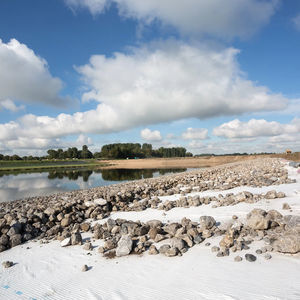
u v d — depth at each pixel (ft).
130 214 37.88
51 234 31.12
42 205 50.49
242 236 22.86
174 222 29.76
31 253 24.88
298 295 13.44
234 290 14.62
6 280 19.19
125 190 55.21
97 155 612.70
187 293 14.94
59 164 330.54
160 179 87.35
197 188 55.52
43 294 16.71
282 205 31.81
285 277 15.44
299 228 20.08
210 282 15.88
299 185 45.98
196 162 299.99
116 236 26.53
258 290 14.34
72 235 26.66
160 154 597.52
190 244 22.34
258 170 81.25
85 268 19.88
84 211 41.01
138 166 263.90
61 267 20.88
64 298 16.03
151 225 28.30
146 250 22.75
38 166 280.31
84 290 16.74
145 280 17.24
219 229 25.40
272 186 47.78
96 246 25.32
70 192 78.02
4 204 61.46
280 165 93.20
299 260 17.35
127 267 19.65
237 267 17.40
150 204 43.83
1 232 29.40
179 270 18.11
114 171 191.21
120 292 15.98
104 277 18.33
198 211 34.06
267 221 23.40
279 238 19.61
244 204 34.40
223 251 19.79
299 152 232.53
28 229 31.09
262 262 17.71
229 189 49.65
